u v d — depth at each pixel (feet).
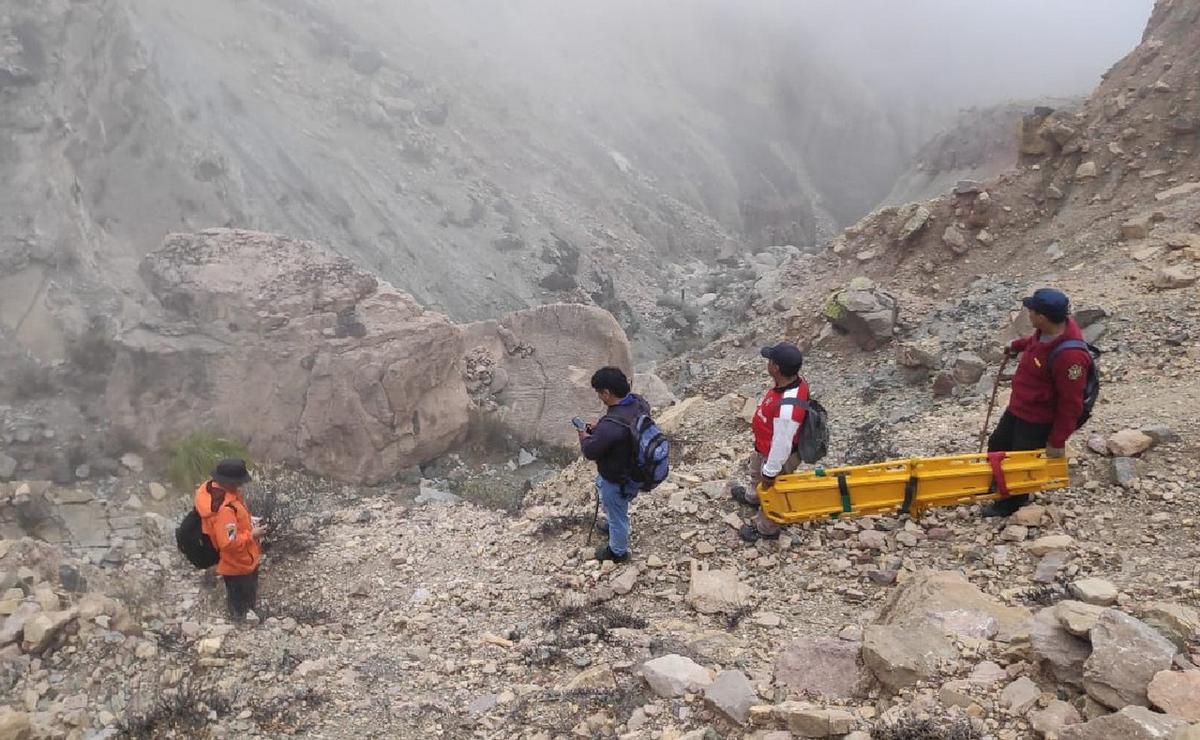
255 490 28.58
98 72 82.69
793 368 18.89
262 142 117.08
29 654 17.40
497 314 117.08
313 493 36.86
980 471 19.01
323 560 24.34
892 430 27.84
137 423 35.81
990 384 31.76
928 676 12.93
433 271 118.93
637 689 15.01
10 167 58.08
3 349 39.78
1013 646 13.08
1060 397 17.51
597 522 23.27
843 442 28.81
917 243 53.83
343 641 19.30
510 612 19.92
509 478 42.98
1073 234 46.98
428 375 42.55
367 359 40.47
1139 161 47.83
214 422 37.63
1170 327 30.17
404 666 17.85
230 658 18.22
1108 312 33.04
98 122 78.43
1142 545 16.81
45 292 45.93
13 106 64.44
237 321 40.22
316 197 115.65
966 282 49.49
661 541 21.48
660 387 53.06
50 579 20.34
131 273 51.55
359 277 44.37
